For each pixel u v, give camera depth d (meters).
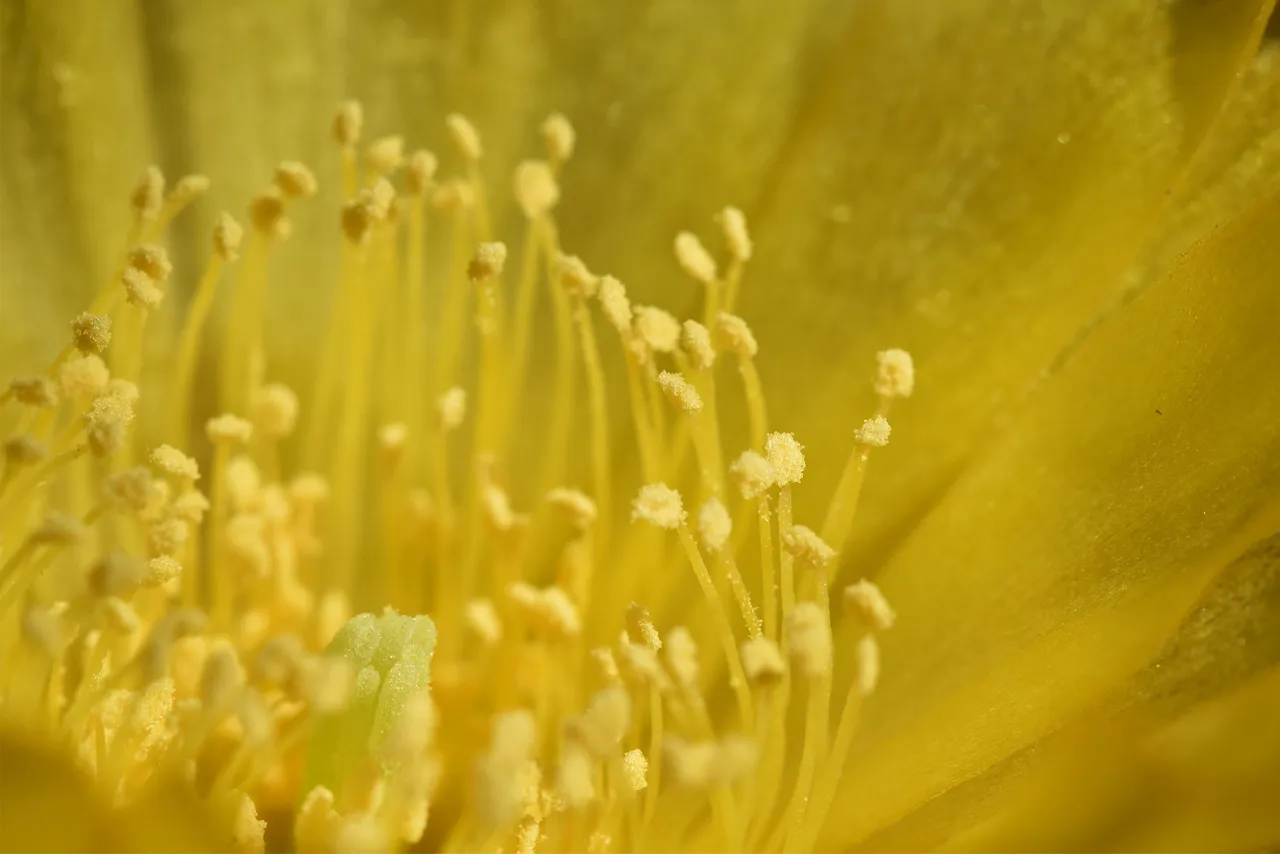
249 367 0.13
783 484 0.12
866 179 0.13
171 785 0.11
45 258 0.13
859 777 0.12
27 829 0.10
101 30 0.13
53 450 0.12
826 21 0.13
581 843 0.12
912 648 0.12
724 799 0.12
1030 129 0.13
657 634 0.12
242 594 0.13
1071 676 0.12
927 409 0.13
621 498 0.13
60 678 0.12
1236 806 0.11
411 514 0.13
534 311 0.14
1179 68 0.13
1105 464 0.12
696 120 0.14
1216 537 0.12
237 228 0.13
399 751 0.11
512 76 0.14
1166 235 0.13
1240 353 0.12
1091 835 0.11
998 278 0.13
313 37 0.14
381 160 0.13
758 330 0.13
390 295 0.13
